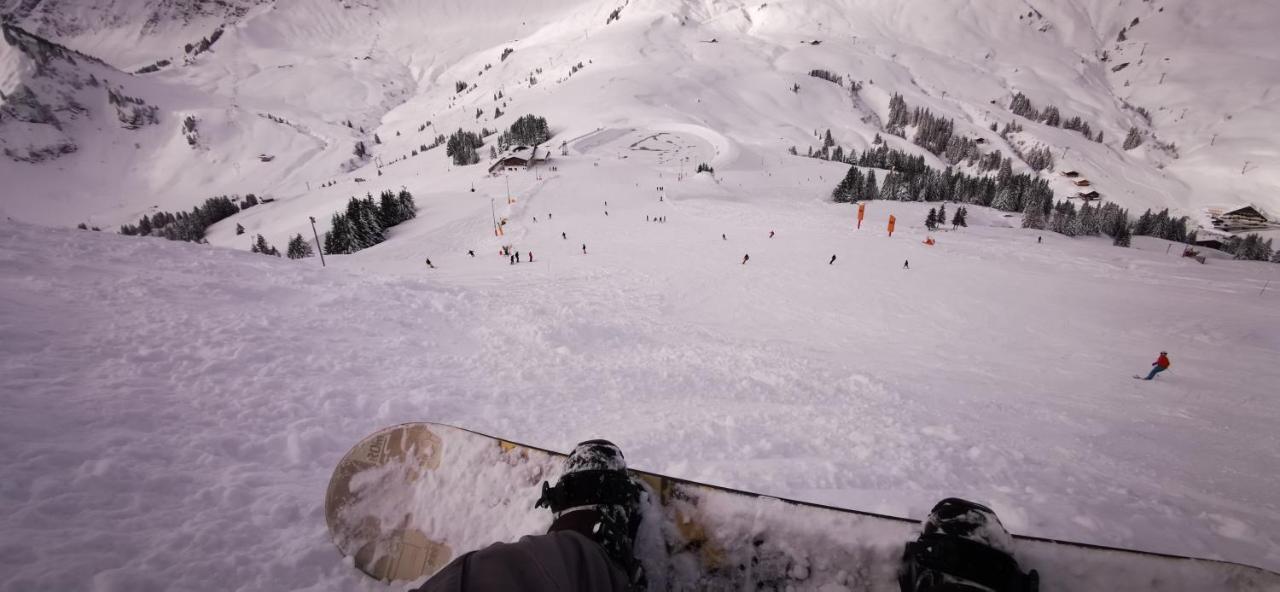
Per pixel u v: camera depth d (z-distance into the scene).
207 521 2.15
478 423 4.71
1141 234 83.44
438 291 11.61
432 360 6.84
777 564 1.84
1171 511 4.36
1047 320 18.53
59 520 1.93
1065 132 169.12
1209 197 135.62
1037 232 51.81
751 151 111.62
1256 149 149.12
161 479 2.43
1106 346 15.69
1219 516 4.33
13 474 2.15
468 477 2.10
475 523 2.00
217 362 4.65
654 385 7.34
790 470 4.16
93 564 1.72
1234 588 1.60
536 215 54.22
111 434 2.84
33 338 4.24
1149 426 8.40
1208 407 10.07
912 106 182.25
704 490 1.96
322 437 3.56
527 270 28.38
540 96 178.38
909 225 52.75
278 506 2.36
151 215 163.75
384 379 5.46
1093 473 5.53
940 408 8.07
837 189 73.75
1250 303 21.41
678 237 38.12
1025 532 3.55
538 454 2.09
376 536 2.04
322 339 6.48
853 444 5.22
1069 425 7.95
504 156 92.44
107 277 7.19
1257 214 114.69
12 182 181.12
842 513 1.87
